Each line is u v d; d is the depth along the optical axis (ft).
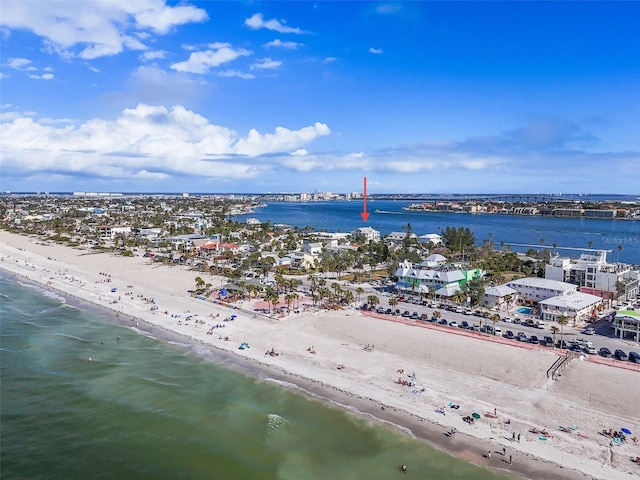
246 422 296.30
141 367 381.19
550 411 299.79
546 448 261.85
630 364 369.50
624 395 312.29
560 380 339.57
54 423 296.51
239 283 623.36
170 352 414.00
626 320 439.22
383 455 261.65
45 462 258.57
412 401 317.22
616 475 238.27
